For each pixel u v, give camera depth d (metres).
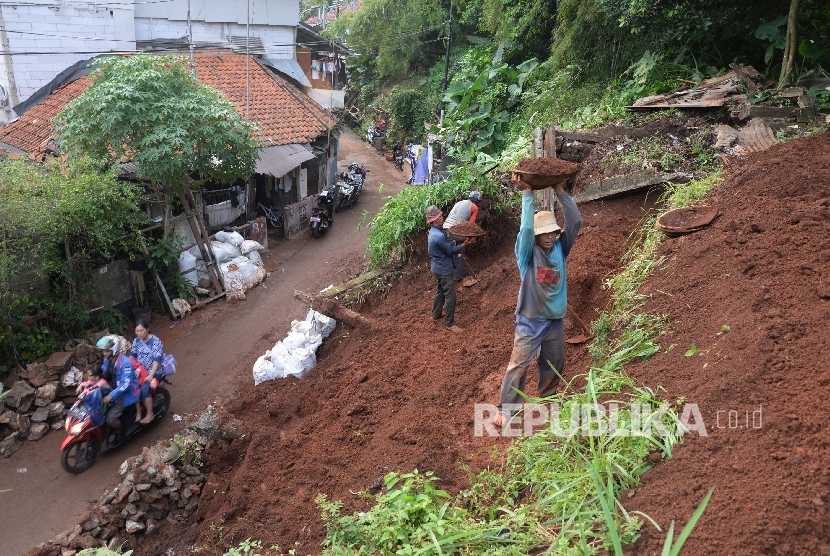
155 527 6.55
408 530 3.92
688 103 9.77
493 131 17.09
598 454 3.82
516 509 3.92
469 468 4.71
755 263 5.30
